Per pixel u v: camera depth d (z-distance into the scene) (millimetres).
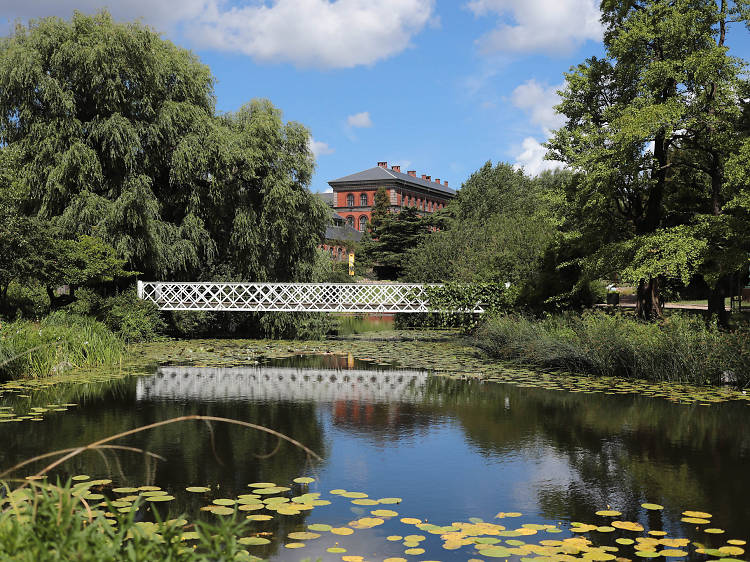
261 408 7340
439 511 3910
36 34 16328
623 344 10047
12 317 14297
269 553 3193
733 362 9117
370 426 6457
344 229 66125
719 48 12250
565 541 3342
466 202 44188
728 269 11883
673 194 15656
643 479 4621
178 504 3914
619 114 13719
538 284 15805
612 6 14844
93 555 1938
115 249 15969
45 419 6559
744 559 3125
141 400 7738
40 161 15992
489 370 10898
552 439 5910
